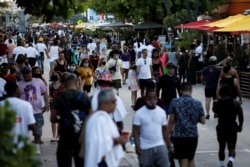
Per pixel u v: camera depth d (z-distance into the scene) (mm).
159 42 46500
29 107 11570
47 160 15695
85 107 11812
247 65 30250
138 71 25203
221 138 14461
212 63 22953
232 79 20531
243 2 48469
